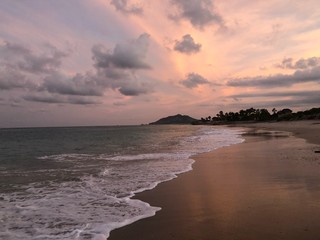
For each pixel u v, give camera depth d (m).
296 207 7.47
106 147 30.98
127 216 7.48
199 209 7.84
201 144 30.50
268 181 10.66
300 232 5.86
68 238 6.12
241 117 193.50
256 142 29.36
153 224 6.86
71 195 9.72
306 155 17.22
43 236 6.25
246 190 9.55
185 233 6.23
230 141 33.22
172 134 63.69
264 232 5.97
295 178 10.88
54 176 13.43
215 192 9.53
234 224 6.54
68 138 54.16
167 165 15.77
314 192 8.83
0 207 8.40
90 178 12.65
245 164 15.00
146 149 26.75
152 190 10.19
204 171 13.55
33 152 26.94
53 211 7.99
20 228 6.73
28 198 9.41
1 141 46.62
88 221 7.15
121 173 13.67
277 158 16.52
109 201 8.91
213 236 5.96
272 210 7.32
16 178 13.07
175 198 9.09
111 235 6.27
